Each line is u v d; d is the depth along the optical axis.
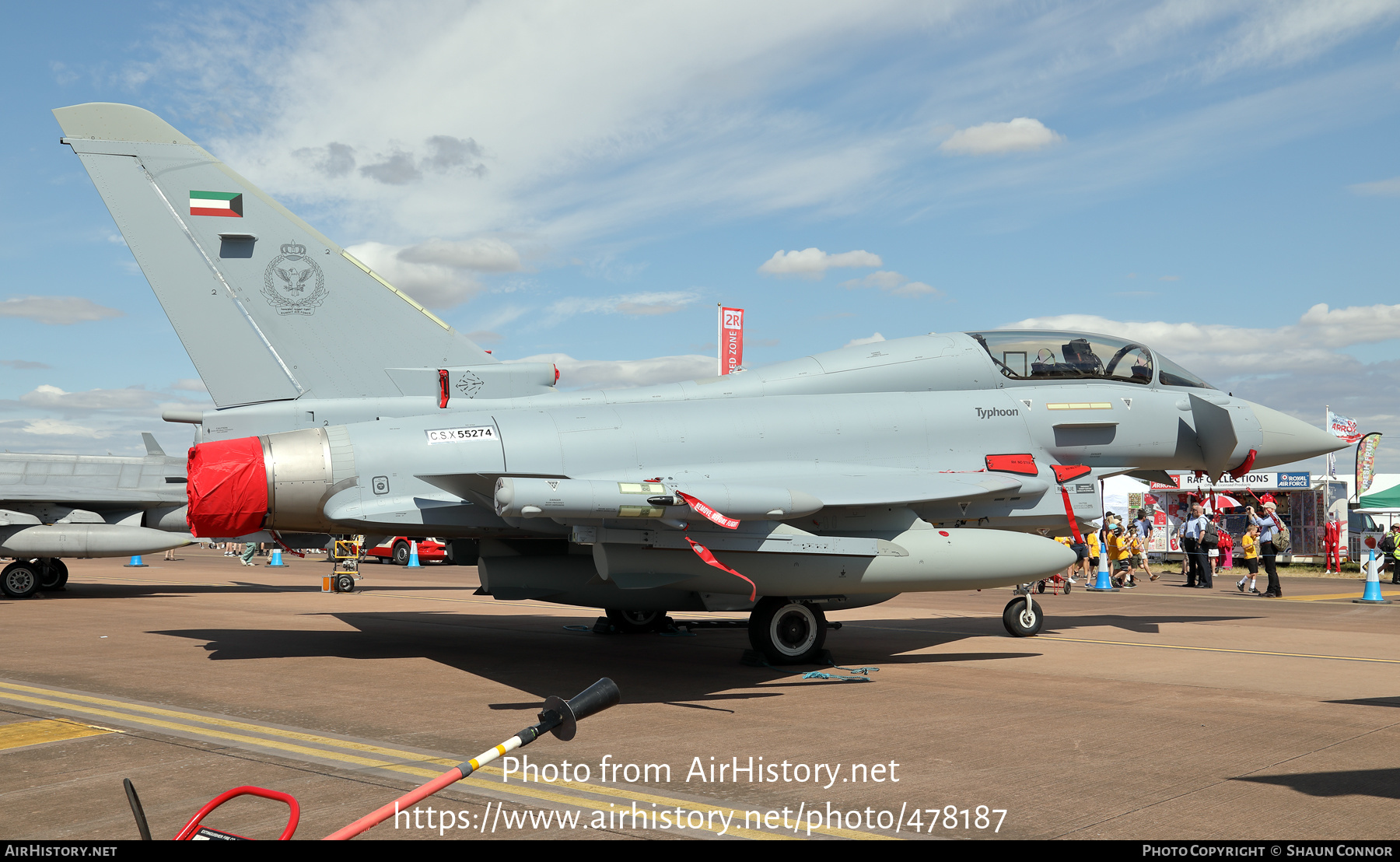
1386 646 11.70
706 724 6.87
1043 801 4.90
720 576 9.03
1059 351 12.22
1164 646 11.57
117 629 12.60
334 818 4.48
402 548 33.44
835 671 9.22
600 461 9.66
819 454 10.41
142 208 10.47
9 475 19.20
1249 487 31.41
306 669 9.25
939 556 9.58
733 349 27.44
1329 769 5.60
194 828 2.62
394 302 10.82
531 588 10.35
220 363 10.41
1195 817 4.64
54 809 4.60
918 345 11.73
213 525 9.17
